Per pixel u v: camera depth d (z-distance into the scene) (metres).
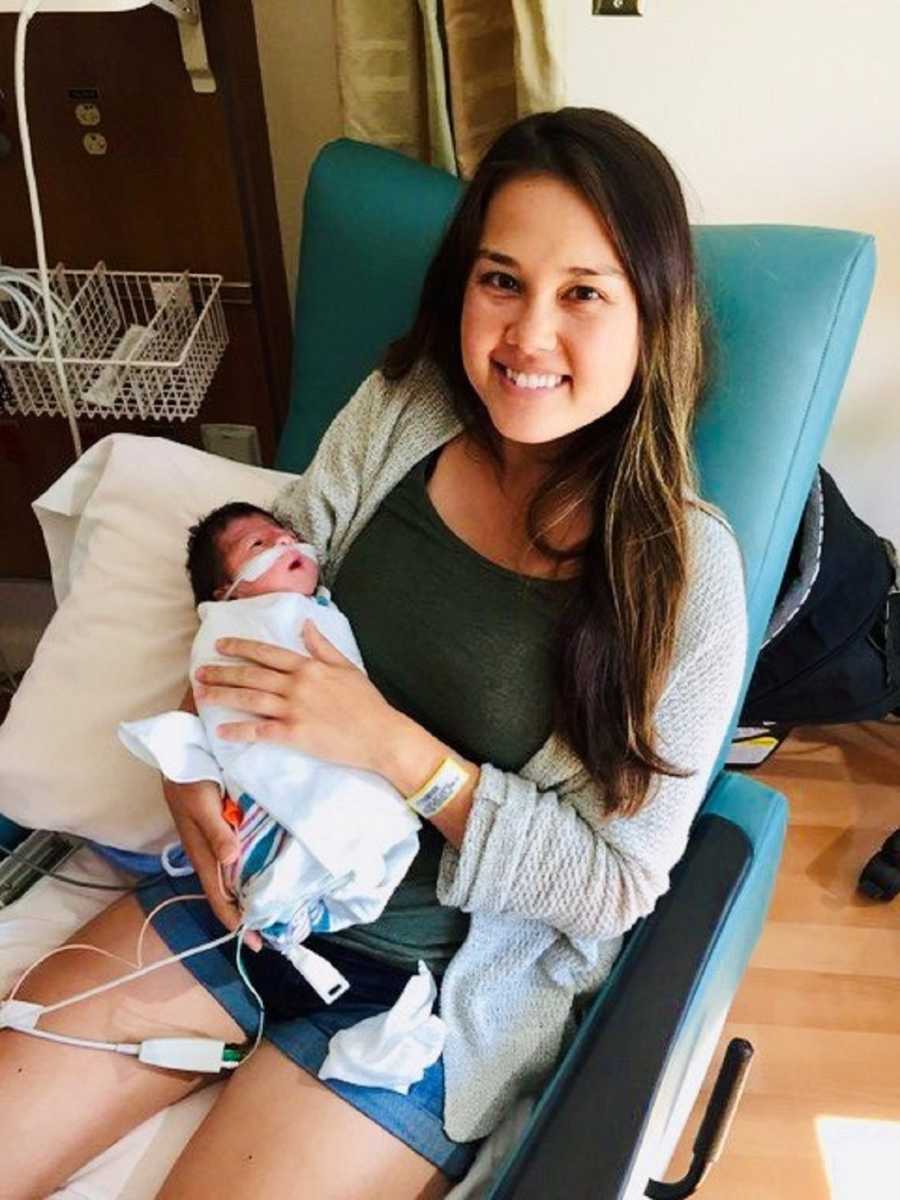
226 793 0.94
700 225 1.04
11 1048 0.94
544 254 0.78
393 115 1.25
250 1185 0.85
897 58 1.28
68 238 1.42
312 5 1.37
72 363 1.27
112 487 1.23
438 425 1.00
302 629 0.95
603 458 0.87
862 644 1.44
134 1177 0.93
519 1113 0.93
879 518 1.72
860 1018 1.44
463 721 0.93
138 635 1.17
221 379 1.55
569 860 0.86
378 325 1.22
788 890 1.58
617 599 0.83
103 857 1.19
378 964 0.97
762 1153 1.31
